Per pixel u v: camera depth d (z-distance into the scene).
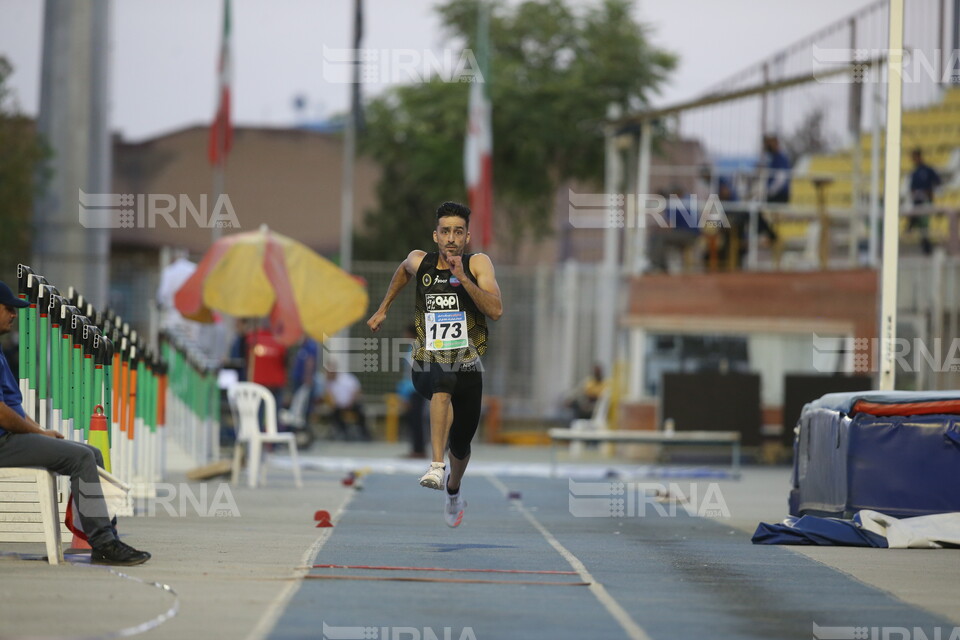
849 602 20.17
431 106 136.38
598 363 86.38
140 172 163.00
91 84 67.31
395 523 32.31
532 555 25.52
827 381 67.19
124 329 34.88
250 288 50.03
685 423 67.25
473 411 26.30
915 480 29.44
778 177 75.06
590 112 133.75
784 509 39.19
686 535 30.75
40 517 25.72
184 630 16.64
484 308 25.39
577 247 135.88
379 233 147.75
